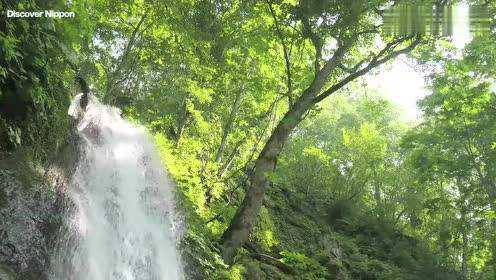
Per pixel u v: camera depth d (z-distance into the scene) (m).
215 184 12.84
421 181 25.48
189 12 12.36
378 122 35.06
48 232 5.39
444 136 23.62
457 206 24.75
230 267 9.97
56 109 6.60
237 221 11.06
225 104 14.34
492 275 24.02
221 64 13.57
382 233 23.36
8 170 5.31
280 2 11.84
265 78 13.46
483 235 23.20
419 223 29.53
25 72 5.51
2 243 4.75
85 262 5.91
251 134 14.95
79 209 6.14
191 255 8.67
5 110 5.62
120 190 7.64
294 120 11.46
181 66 12.23
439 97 20.52
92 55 11.22
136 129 9.95
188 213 9.83
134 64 12.69
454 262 28.12
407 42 11.52
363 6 10.02
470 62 12.34
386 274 19.30
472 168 23.69
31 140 5.97
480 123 21.30
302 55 13.61
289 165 25.91
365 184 27.98
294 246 17.36
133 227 7.47
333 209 23.80
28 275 4.82
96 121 8.29
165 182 9.66
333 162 27.45
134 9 11.07
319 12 10.85
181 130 13.04
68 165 6.53
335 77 13.42
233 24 13.73
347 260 19.66
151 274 7.38
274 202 20.20
